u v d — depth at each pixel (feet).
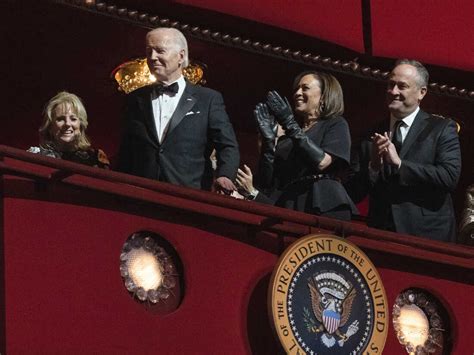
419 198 68.18
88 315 58.49
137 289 60.18
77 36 80.84
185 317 60.75
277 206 65.77
